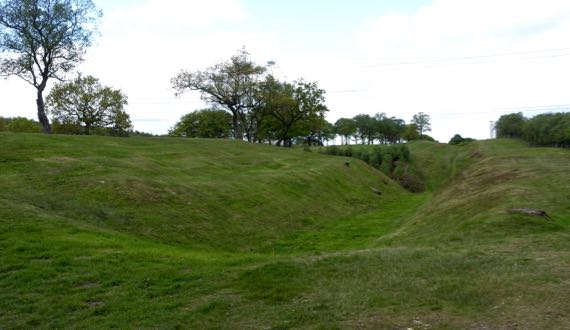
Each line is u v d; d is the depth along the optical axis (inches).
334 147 2974.9
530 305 281.4
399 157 3147.1
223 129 3075.8
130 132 2225.6
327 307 307.0
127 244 512.4
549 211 594.6
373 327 267.1
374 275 373.4
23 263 409.4
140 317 305.7
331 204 1211.2
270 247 733.3
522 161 1309.1
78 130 2058.3
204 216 771.4
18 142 1035.3
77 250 454.6
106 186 757.9
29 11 1409.9
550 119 2755.9
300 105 2498.8
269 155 1736.0
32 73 1476.4
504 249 438.0
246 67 2261.3
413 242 577.3
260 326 282.7
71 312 319.9
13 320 305.7
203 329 282.4
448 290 325.7
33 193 677.9
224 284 367.6
